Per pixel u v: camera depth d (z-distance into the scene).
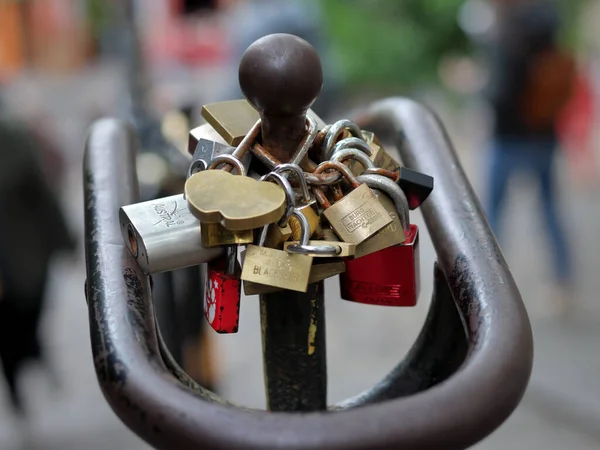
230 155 0.87
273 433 0.63
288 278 0.83
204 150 0.91
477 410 0.67
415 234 0.99
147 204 0.87
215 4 10.95
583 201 7.84
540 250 6.19
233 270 0.88
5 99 3.66
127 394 0.69
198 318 2.03
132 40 3.80
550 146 5.16
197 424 0.65
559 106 5.14
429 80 10.40
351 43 9.87
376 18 10.09
